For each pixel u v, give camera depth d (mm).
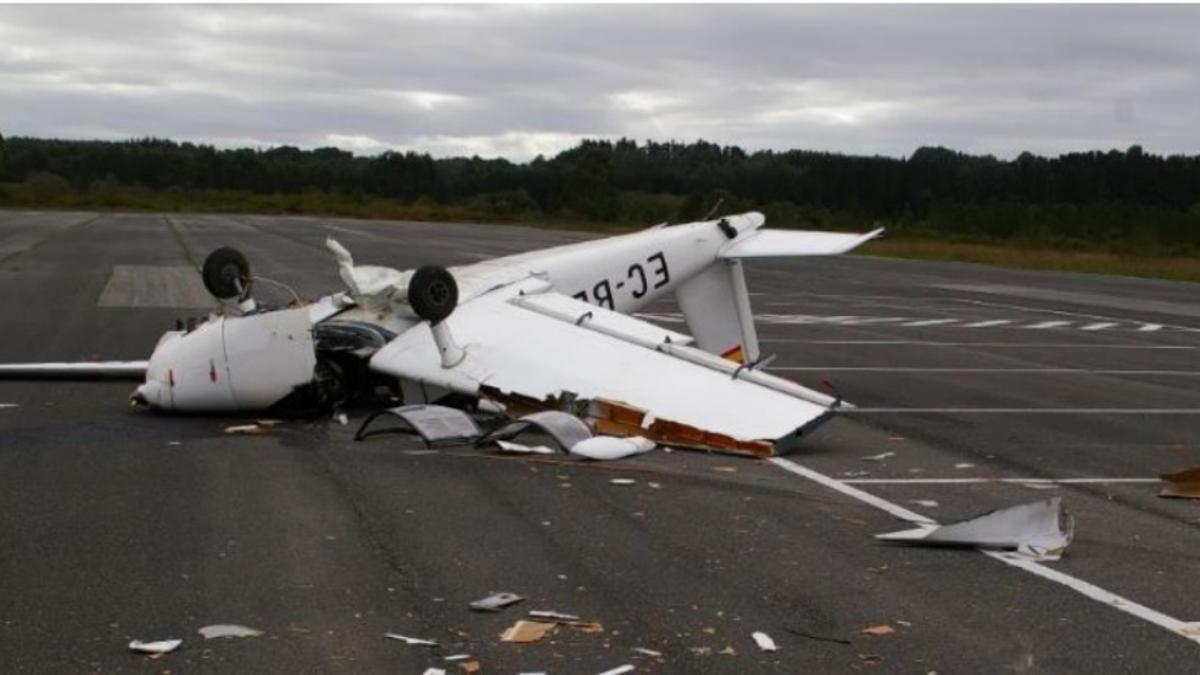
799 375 16062
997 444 11391
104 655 5516
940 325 23578
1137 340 21812
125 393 12438
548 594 6461
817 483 9328
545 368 11023
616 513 8148
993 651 5793
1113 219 70312
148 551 7078
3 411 11352
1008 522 7652
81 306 21734
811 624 6098
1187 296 33594
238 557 6992
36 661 5430
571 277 13633
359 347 11531
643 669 5461
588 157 108188
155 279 28016
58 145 135750
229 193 115438
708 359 11367
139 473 8984
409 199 121688
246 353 10867
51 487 8516
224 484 8695
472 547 7285
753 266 43438
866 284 34938
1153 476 10102
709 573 6891
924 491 9219
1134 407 13992
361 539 7402
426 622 6000
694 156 121625
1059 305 29344
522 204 101000
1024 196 101625
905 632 6016
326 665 5438
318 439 10336
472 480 8977
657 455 10062
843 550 7434
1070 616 6312
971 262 49969
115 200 100750
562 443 9945
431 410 10445
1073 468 10352
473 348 11367
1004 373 16781
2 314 20188
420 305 10625
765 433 10203
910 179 104062
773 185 108938
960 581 6852
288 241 47656
